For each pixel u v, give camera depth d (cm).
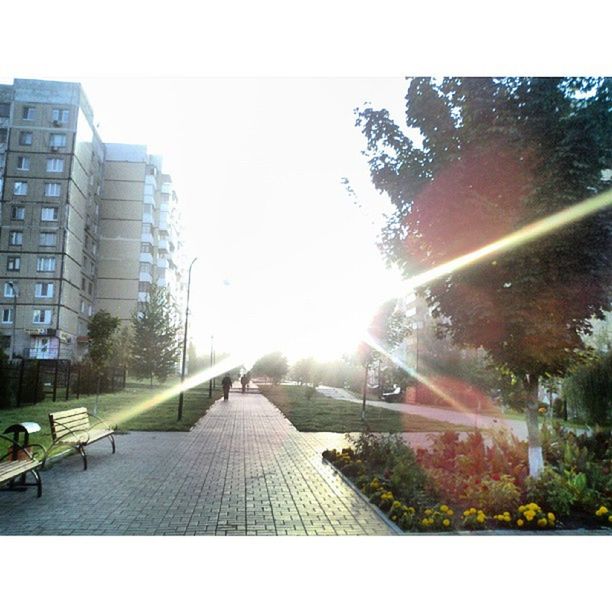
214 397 3641
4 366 2180
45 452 940
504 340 784
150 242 6925
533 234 699
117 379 4278
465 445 988
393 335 2122
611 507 677
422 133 844
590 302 750
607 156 714
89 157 6203
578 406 1540
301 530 616
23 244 5491
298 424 1842
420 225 830
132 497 742
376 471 920
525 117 744
